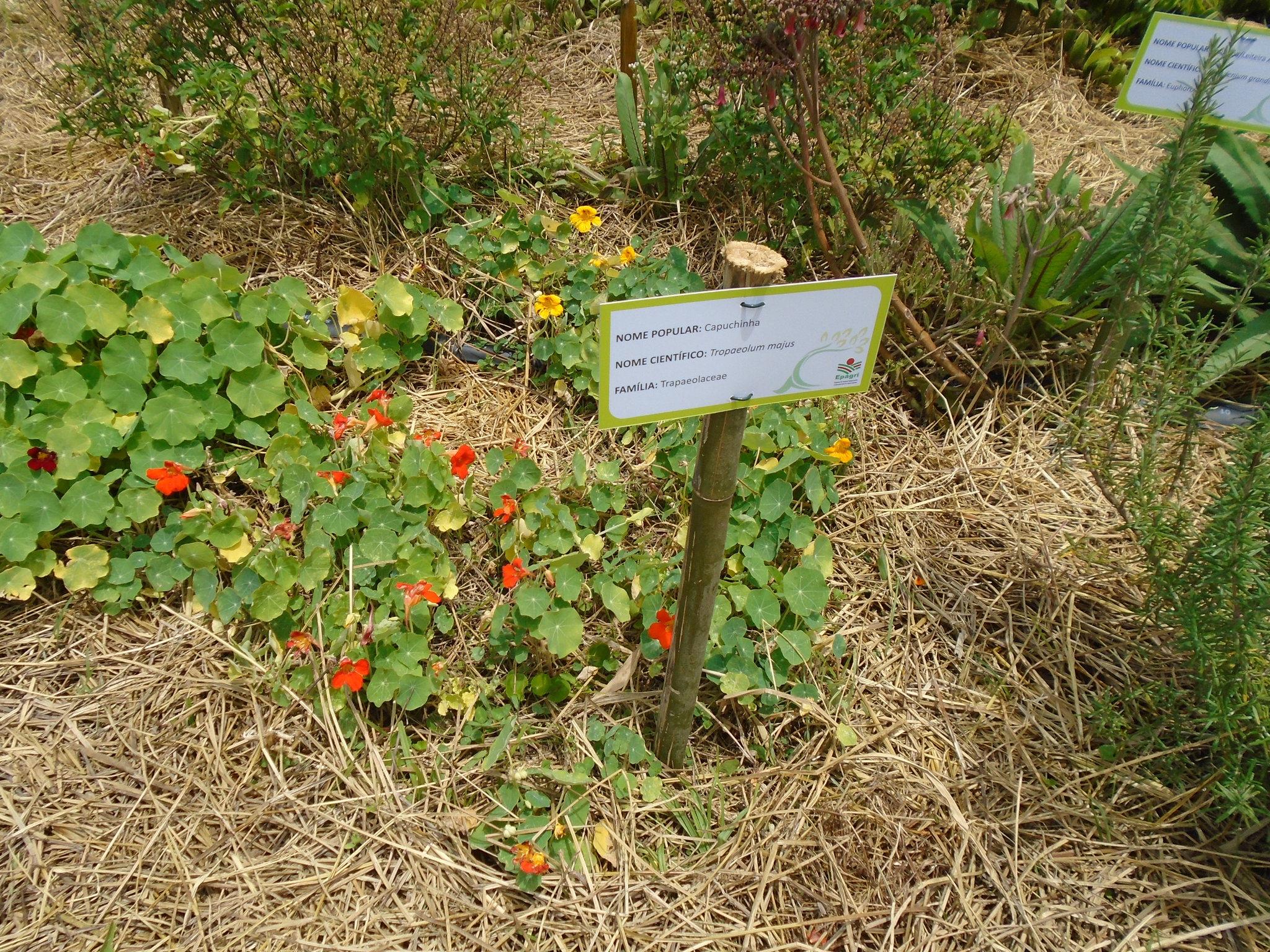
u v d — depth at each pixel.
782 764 2.05
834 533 2.50
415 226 2.91
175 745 2.00
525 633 2.09
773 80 2.29
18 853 1.81
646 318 1.35
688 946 1.74
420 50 2.75
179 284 2.44
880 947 1.76
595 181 3.20
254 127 2.79
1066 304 2.64
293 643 2.02
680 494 2.37
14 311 2.26
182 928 1.73
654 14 4.27
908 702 2.17
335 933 1.74
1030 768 2.05
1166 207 2.23
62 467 2.21
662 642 1.98
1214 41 2.11
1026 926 1.79
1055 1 4.29
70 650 2.15
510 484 2.25
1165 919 1.82
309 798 1.94
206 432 2.33
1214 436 2.77
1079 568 2.44
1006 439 2.80
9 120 3.69
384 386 2.68
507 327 2.84
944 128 2.72
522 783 1.93
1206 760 2.07
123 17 3.00
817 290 1.44
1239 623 1.81
